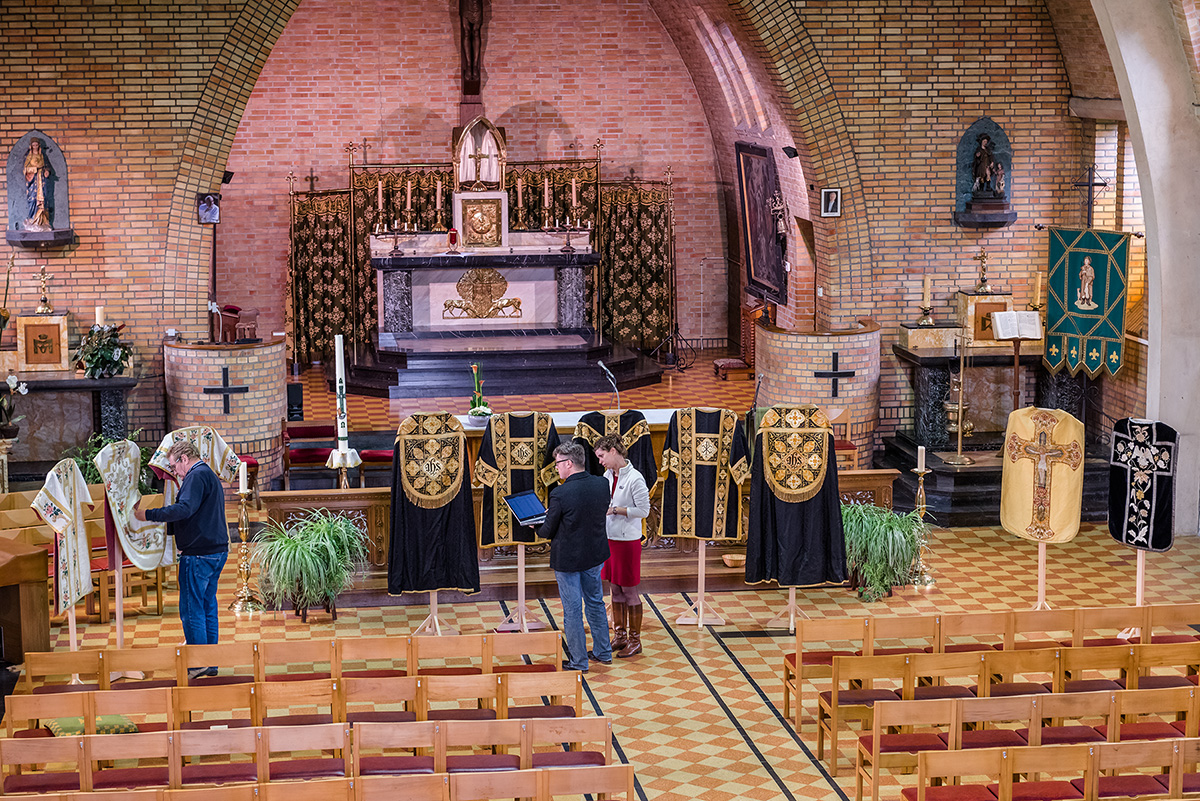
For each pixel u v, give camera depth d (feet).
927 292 49.01
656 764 27.17
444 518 33.88
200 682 26.48
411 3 66.95
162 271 46.75
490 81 68.64
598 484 31.14
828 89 48.37
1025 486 34.78
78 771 22.66
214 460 34.09
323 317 67.21
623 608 33.17
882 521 36.68
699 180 71.05
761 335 49.32
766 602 37.27
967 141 49.21
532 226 69.41
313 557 34.53
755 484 34.58
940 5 48.19
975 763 21.59
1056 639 34.63
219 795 20.38
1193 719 24.07
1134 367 45.73
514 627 34.91
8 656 31.32
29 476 44.27
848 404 47.98
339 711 24.85
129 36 45.06
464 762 23.40
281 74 66.54
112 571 35.12
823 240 50.19
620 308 69.72
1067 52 48.21
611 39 69.05
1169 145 41.27
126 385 44.68
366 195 66.69
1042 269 50.42
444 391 59.00
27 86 44.91
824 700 27.09
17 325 45.09
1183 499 43.68
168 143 45.96
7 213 45.52
